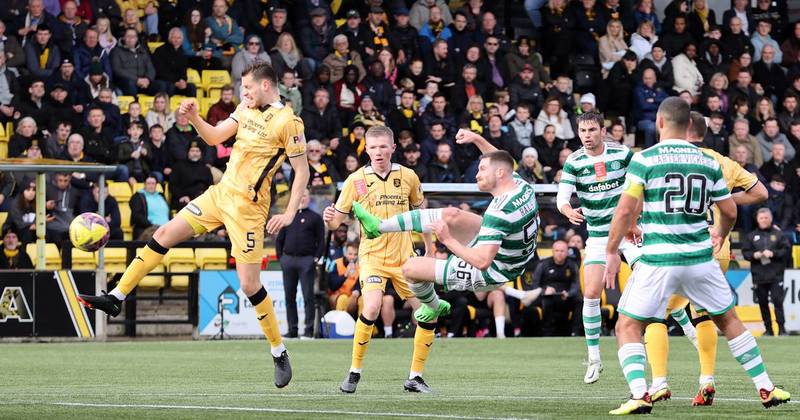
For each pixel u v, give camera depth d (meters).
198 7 54.44
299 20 54.72
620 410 16.56
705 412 17.03
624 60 57.41
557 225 44.09
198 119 20.14
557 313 42.50
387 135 22.58
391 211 22.44
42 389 21.88
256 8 55.38
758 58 62.00
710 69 59.25
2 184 44.00
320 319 42.06
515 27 62.25
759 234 44.81
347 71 52.31
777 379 24.83
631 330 16.78
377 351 34.12
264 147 20.28
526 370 27.53
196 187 47.06
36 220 39.94
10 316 39.09
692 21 61.72
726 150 54.34
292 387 22.50
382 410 17.14
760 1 64.69
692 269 16.56
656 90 57.16
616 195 24.30
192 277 41.84
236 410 16.97
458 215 19.69
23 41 49.41
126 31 51.25
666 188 16.53
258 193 20.30
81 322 39.53
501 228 18.86
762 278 44.72
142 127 47.91
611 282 17.02
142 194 45.16
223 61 53.88
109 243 41.84
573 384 23.53
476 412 16.84
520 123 52.59
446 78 55.47
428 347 21.28
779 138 56.00
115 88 50.84
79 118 46.91
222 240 45.12
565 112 54.56
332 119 50.72
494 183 19.11
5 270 39.16
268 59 52.81
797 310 45.19
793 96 57.97
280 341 20.95
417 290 20.64
